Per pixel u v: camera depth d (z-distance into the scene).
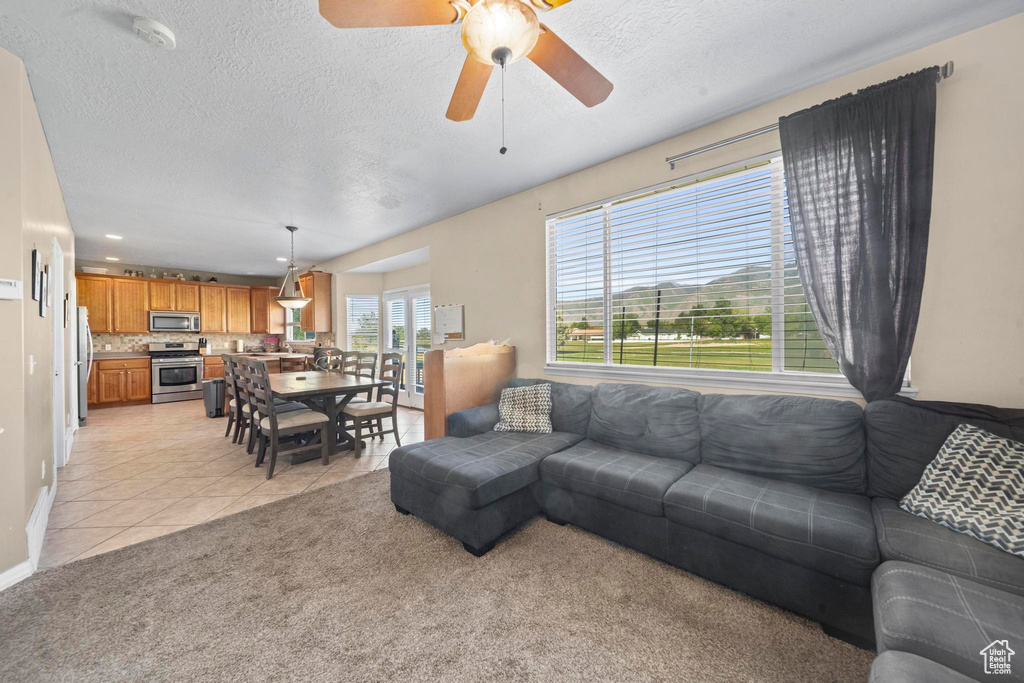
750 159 2.34
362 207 3.95
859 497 1.75
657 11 1.61
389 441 4.26
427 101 2.18
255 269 7.36
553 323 3.45
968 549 1.28
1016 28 1.66
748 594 1.70
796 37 1.78
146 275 6.98
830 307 1.99
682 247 2.68
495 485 2.06
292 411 3.76
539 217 3.46
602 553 2.04
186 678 1.30
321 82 2.00
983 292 1.73
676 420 2.34
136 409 6.10
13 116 1.76
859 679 1.28
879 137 1.86
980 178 1.73
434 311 4.51
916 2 1.58
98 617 1.57
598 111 2.35
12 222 1.76
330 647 1.43
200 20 1.59
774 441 2.00
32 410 2.05
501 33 1.12
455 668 1.34
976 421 1.61
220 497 2.75
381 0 1.12
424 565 1.94
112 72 1.89
